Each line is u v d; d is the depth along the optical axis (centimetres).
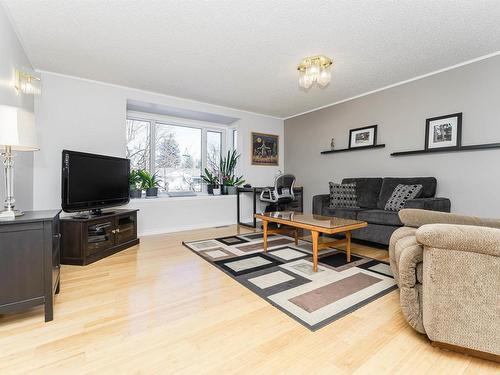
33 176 300
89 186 275
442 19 211
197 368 114
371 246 320
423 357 120
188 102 422
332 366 115
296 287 197
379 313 159
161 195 441
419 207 259
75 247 248
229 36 237
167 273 228
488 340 113
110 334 139
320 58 278
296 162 522
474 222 171
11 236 146
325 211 364
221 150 524
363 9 198
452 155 301
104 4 194
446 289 119
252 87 368
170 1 191
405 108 345
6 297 144
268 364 117
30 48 258
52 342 132
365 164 397
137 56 276
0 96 196
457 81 295
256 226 452
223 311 163
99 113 345
